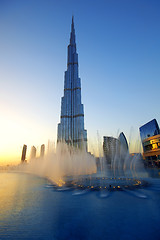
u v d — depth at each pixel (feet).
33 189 46.65
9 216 23.70
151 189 42.65
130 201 30.94
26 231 18.56
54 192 41.68
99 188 44.86
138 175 85.61
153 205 27.91
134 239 16.22
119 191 40.86
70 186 50.62
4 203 31.07
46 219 22.36
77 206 28.37
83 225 20.10
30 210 26.48
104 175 89.45
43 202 31.55
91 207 27.58
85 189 44.60
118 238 16.52
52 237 16.97
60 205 29.22
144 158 206.59
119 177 75.87
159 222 20.40
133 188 44.29
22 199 34.27
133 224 19.99
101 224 20.27
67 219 22.24
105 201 31.45
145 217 22.24
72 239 16.52
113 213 24.22
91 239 16.47
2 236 17.26
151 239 16.16
